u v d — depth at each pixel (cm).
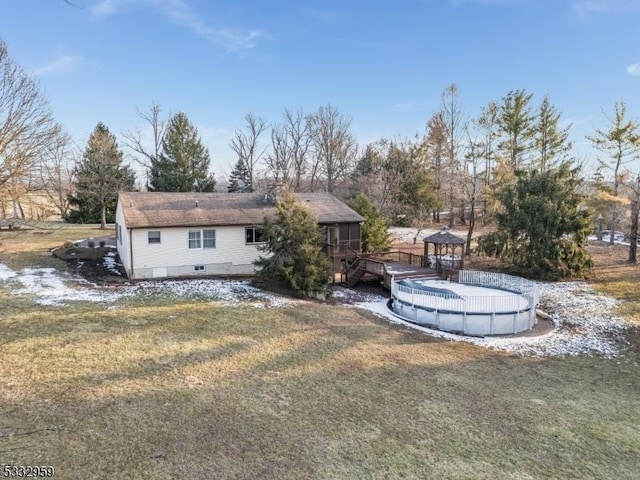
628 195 2959
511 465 665
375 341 1282
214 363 1005
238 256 2080
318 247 1873
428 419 805
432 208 3988
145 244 1888
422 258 2220
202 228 1994
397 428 759
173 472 577
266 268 1783
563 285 2116
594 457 712
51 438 636
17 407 723
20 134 1781
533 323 1559
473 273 1953
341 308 1642
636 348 1355
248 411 778
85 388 817
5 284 1594
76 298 1473
